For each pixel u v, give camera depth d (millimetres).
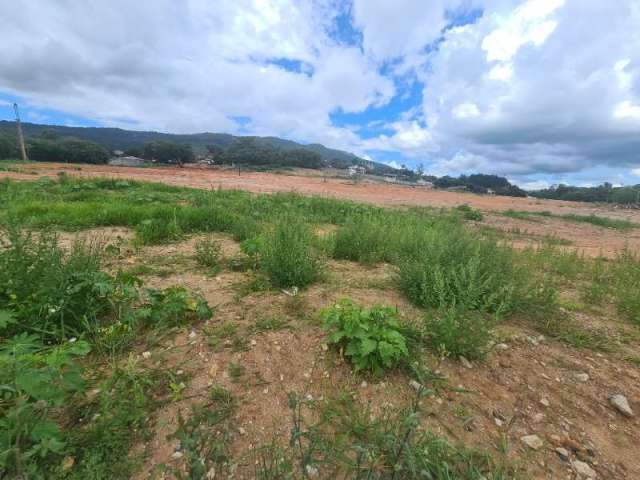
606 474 1499
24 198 8148
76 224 5895
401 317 2736
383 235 5500
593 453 1606
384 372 2053
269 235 4137
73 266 2389
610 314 3396
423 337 2338
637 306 3328
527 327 2896
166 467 1327
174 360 2027
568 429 1752
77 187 11938
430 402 1838
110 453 1360
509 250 4559
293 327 2494
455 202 28922
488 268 3516
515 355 2400
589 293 3871
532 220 17406
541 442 1637
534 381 2125
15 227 2648
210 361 2051
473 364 2225
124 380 1734
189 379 1874
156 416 1589
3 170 23250
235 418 1632
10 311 2010
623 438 1721
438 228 6828
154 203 9484
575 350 2570
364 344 1979
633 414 1890
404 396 1872
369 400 1812
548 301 3156
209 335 2312
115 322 2225
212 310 2689
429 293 3092
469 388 1993
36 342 1947
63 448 1322
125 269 3693
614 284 4355
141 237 5082
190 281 3479
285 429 1591
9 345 1669
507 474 1444
